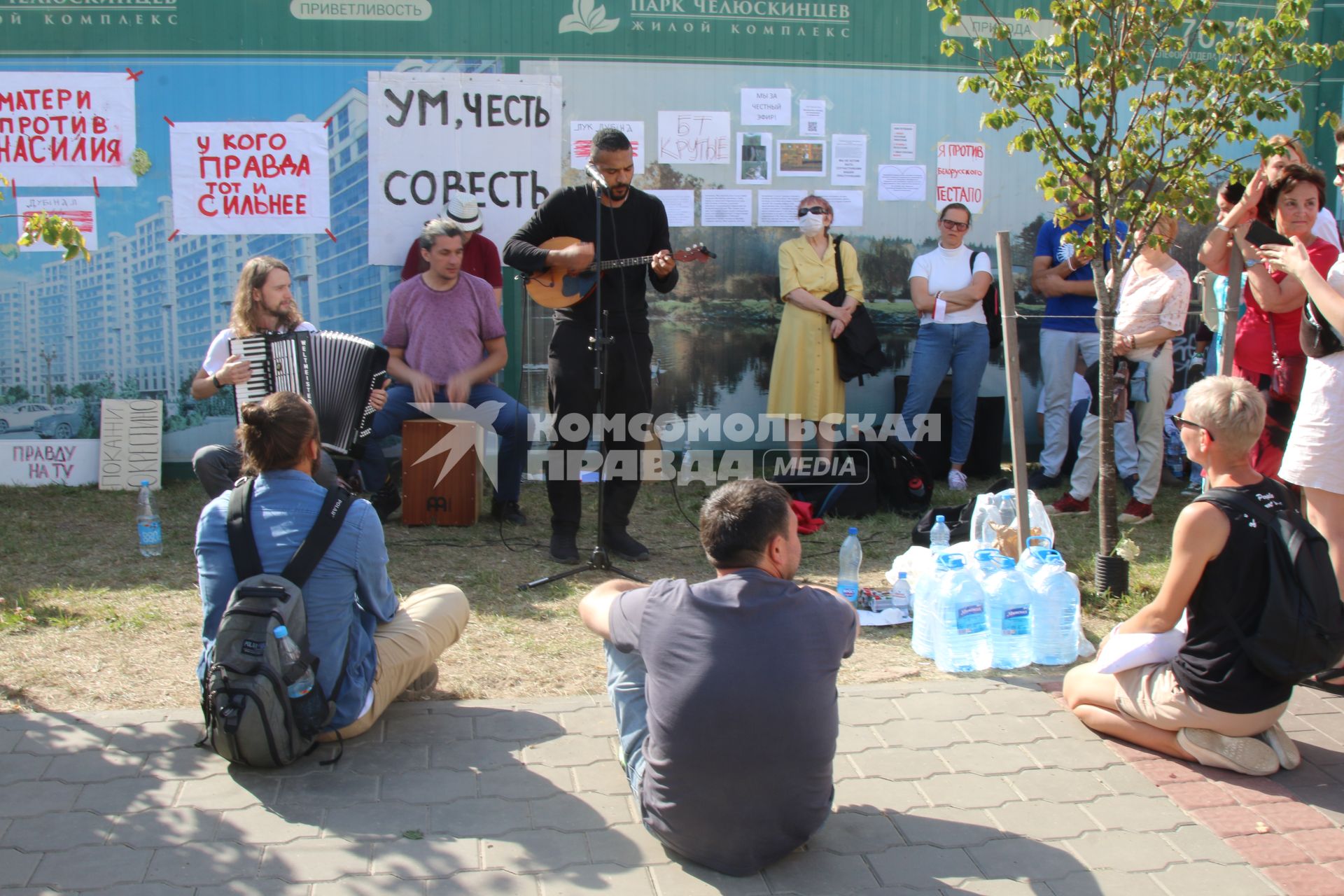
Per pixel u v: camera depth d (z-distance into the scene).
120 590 5.14
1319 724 3.84
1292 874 2.95
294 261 7.46
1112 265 5.10
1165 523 6.62
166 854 2.93
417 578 5.49
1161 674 3.55
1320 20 7.78
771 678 2.72
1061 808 3.27
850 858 3.00
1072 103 7.68
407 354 6.59
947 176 7.83
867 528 6.57
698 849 2.88
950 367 7.64
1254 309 5.17
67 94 7.21
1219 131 4.68
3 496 7.06
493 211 7.50
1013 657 4.34
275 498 3.34
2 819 3.08
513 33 7.37
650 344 5.74
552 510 5.86
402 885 2.83
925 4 7.66
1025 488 4.94
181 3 7.17
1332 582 3.31
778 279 7.79
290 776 3.36
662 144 7.56
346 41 7.29
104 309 7.43
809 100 7.64
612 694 3.27
